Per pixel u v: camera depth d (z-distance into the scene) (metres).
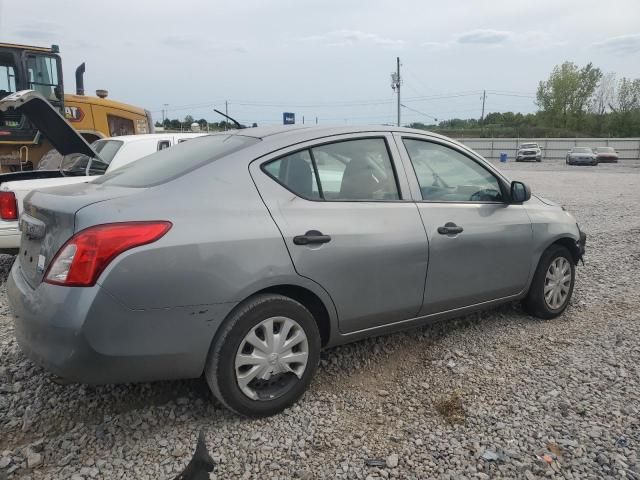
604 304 5.07
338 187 3.35
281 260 2.95
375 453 2.76
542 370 3.68
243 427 2.96
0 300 5.18
